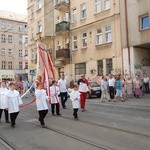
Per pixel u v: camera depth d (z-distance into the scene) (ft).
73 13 118.62
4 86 43.04
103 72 100.07
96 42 104.17
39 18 142.20
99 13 102.17
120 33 92.53
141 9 85.15
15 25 235.20
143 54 90.99
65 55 118.01
